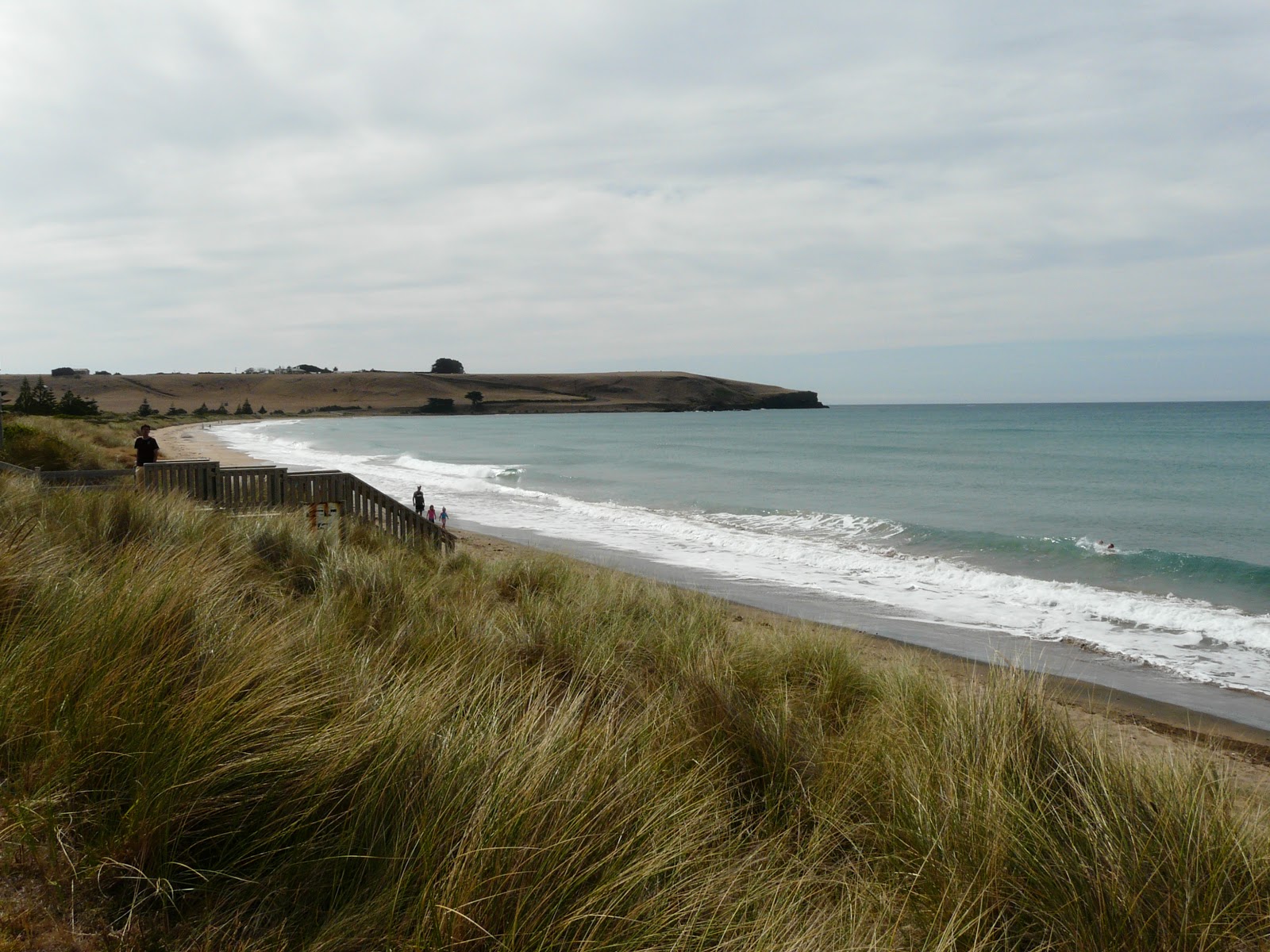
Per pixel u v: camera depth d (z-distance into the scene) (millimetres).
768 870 2711
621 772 2877
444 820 2324
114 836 2059
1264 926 2453
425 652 4641
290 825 2254
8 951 1678
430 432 112688
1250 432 90938
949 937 2316
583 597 8438
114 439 43375
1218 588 16438
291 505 11508
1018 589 15469
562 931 2031
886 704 5293
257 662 3104
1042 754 3572
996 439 81500
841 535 23500
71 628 3023
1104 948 2387
